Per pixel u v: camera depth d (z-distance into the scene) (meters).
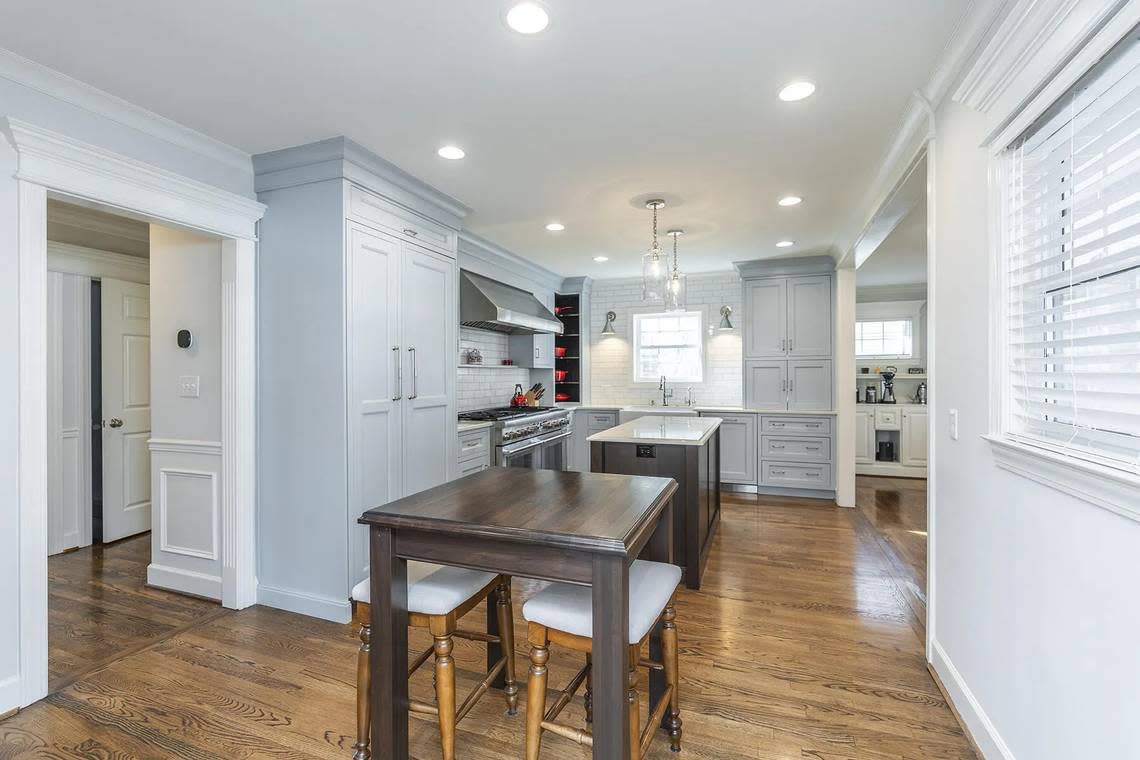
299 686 2.20
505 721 2.00
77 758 1.79
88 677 2.26
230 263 2.86
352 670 2.32
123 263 4.22
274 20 1.76
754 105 2.35
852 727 1.94
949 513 2.08
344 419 2.77
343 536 2.78
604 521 1.50
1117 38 1.09
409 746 1.85
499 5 1.68
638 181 3.27
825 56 1.98
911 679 2.25
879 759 1.77
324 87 2.20
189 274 3.08
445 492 1.85
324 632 2.66
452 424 3.72
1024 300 1.55
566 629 1.49
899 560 3.71
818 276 5.50
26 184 2.04
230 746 1.85
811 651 2.48
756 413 5.67
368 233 2.94
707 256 5.48
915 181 2.68
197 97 2.27
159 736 1.90
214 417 3.02
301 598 2.87
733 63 2.02
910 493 5.77
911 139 2.53
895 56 1.98
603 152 2.84
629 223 4.20
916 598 3.09
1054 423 1.42
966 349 1.90
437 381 3.56
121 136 2.36
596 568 1.38
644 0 1.66
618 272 6.36
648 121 2.49
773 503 5.33
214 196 2.67
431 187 3.36
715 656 2.44
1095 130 1.23
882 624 2.76
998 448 1.61
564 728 1.51
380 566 1.59
